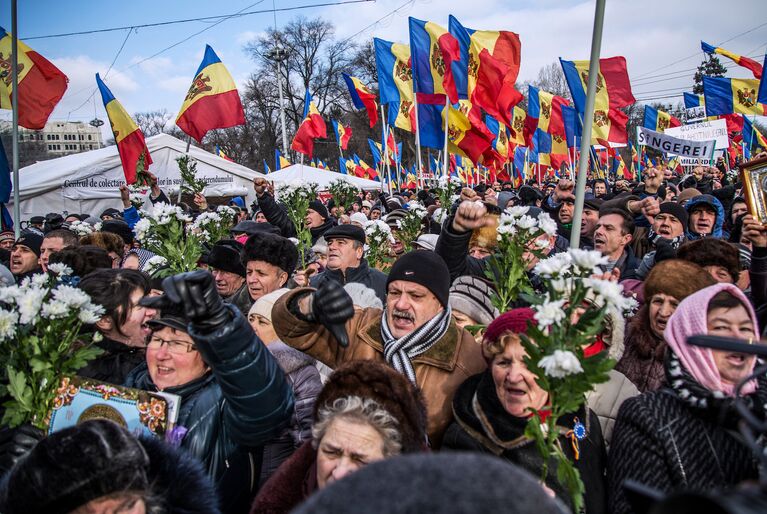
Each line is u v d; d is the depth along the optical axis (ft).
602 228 14.78
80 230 25.18
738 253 11.01
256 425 6.77
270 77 115.96
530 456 6.85
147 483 5.26
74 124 240.32
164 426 7.02
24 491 4.96
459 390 7.77
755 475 5.93
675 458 6.10
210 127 26.48
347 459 5.96
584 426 7.13
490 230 13.35
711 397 6.05
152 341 7.94
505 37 25.99
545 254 10.48
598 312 5.58
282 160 69.05
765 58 29.14
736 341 3.58
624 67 30.78
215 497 5.88
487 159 27.50
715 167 51.44
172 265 13.92
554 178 61.36
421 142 27.89
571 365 5.24
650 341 9.39
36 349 7.13
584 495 6.77
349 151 130.31
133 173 27.73
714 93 44.21
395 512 2.00
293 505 6.43
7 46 23.48
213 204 54.49
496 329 7.14
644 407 6.50
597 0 10.44
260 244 13.58
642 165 68.28
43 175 47.57
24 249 19.42
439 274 8.43
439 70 25.48
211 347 6.32
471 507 2.01
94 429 5.29
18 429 7.28
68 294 7.21
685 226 16.20
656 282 9.23
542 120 38.17
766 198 10.11
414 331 8.25
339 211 34.32
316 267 16.42
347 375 6.46
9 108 23.45
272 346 9.30
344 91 115.03
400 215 22.89
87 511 5.00
